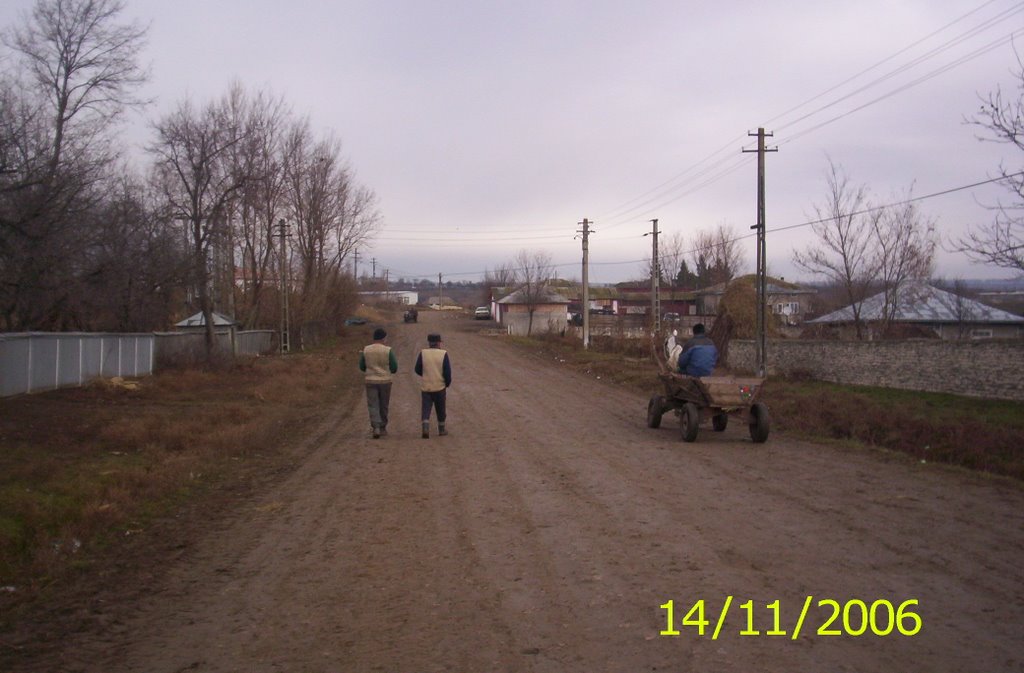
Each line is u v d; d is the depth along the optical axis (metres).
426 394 15.66
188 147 32.81
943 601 5.97
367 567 7.11
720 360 38.72
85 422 16.33
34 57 22.59
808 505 9.27
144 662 5.11
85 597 6.46
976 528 8.16
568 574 6.73
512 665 4.91
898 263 35.62
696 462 12.38
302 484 11.27
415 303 170.75
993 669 4.79
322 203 57.34
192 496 10.53
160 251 29.47
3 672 4.96
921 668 4.80
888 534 7.91
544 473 11.50
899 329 36.47
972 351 22.19
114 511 9.13
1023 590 6.21
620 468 11.86
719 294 69.50
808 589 6.27
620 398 23.92
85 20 22.94
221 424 17.00
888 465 12.11
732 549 7.42
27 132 19.52
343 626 5.67
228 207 35.22
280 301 53.09
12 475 10.57
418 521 8.80
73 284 23.38
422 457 13.23
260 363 35.94
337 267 64.81
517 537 7.98
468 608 5.96
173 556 7.68
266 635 5.54
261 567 7.23
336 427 18.08
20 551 7.76
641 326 60.50
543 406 21.36
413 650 5.19
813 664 4.87
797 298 67.12
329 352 50.97
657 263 44.22
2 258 19.14
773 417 18.62
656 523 8.44
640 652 5.08
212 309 40.44
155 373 28.80
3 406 17.88
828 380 28.50
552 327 66.75
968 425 15.43
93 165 21.88
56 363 22.11
